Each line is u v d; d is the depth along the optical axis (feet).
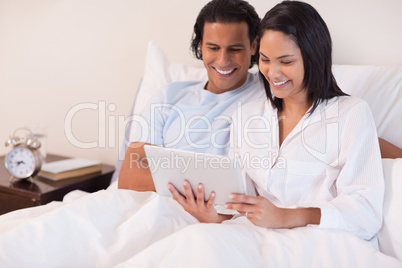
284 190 4.69
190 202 4.26
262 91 5.68
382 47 6.11
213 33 5.40
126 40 8.01
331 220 3.97
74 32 8.48
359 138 4.31
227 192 4.03
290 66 4.31
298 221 4.03
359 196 4.18
